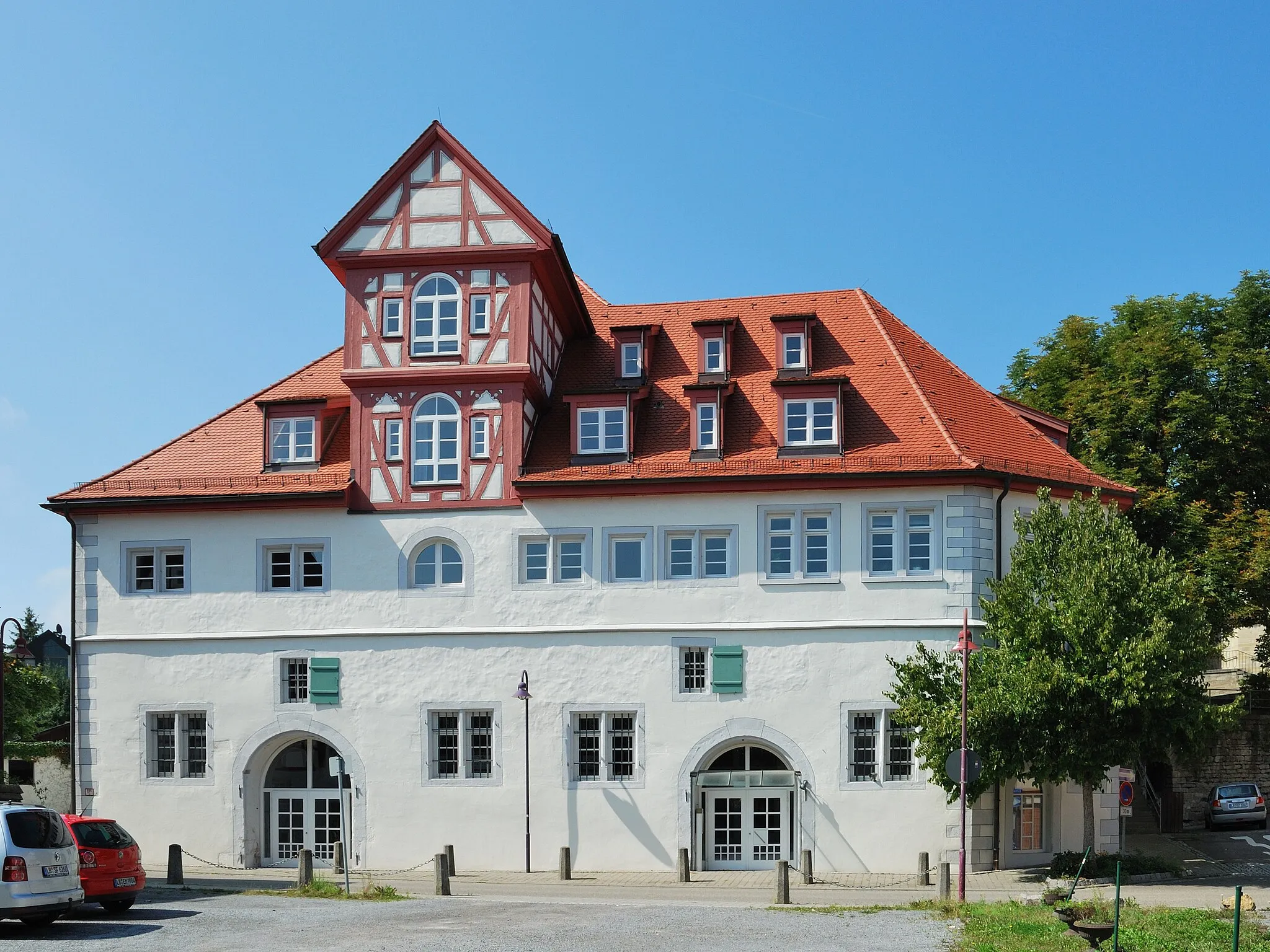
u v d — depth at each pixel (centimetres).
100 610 3344
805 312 3594
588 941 1952
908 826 3009
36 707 5225
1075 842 3103
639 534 3181
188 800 3256
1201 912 2112
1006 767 2711
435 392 3294
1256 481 4247
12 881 1977
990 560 3083
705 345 3462
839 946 1905
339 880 2927
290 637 3266
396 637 3234
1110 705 2661
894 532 3102
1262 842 3600
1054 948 1825
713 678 3103
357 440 3306
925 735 2769
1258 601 4025
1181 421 4131
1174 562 2802
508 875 3053
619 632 3155
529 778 3144
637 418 3341
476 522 3238
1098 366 4491
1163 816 3916
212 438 3519
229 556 3322
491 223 3297
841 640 3077
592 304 3875
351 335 3325
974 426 3306
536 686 3170
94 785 3294
